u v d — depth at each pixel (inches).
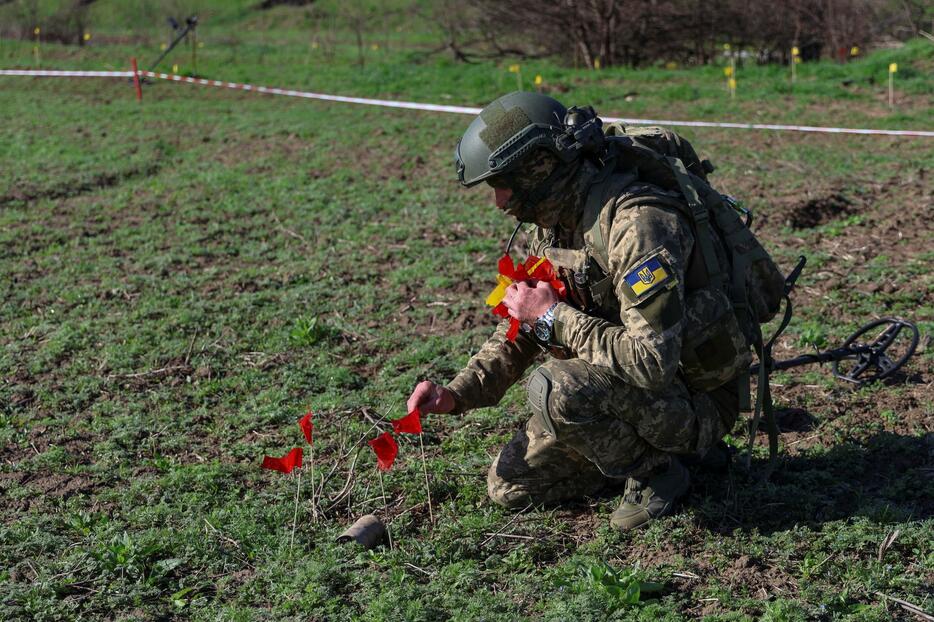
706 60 729.6
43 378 207.6
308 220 323.3
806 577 127.0
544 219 133.8
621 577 127.6
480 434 176.4
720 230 133.4
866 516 139.6
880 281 245.0
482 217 319.9
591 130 127.0
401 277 263.6
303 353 217.8
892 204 318.0
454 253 284.5
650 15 709.3
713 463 156.2
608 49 713.0
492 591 130.1
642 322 123.3
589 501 150.9
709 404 138.1
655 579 129.2
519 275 135.0
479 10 778.2
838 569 127.9
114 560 138.2
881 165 370.3
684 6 709.3
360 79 657.0
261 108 561.0
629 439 136.0
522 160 128.5
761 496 146.1
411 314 238.5
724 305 129.0
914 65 607.8
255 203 346.3
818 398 183.9
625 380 126.3
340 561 136.3
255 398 195.8
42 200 358.0
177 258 284.8
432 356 213.5
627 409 132.9
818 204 315.3
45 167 411.2
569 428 133.0
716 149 413.4
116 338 226.4
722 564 132.1
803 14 708.0
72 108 566.3
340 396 195.5
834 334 214.1
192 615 128.5
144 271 275.6
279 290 257.9
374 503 153.3
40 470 169.0
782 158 390.0
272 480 163.0
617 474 138.5
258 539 143.9
